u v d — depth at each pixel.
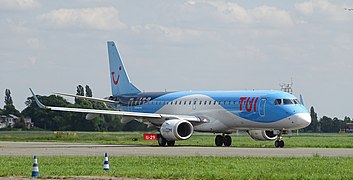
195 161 62.50
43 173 51.03
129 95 116.62
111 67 120.44
